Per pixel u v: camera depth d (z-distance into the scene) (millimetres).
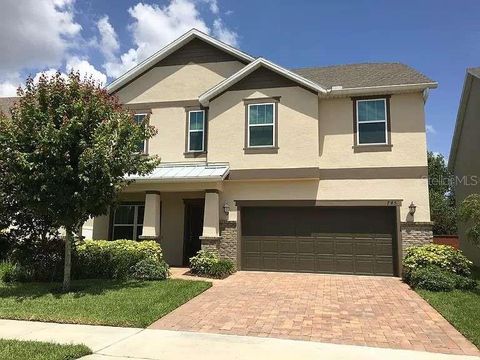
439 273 11906
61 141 10539
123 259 13242
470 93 18688
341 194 15406
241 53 17438
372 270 14922
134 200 17922
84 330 7938
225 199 16188
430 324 8508
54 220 11398
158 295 10500
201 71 17953
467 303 9898
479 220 12250
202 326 8281
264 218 16062
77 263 13172
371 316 9117
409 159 15062
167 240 17672
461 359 6500
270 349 6875
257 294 11289
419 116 15195
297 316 9062
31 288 11711
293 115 15664
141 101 18281
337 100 16016
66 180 10906
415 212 14773
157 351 6707
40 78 11250
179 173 15680
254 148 15836
